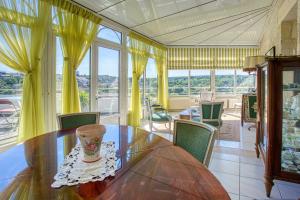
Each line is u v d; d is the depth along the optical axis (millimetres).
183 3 3623
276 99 1963
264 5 4043
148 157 1209
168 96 7699
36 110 2723
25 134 2646
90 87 3994
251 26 5320
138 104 5344
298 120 1992
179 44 7168
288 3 3051
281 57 1911
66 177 956
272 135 1993
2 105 2611
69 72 3283
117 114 4738
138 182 903
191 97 7812
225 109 7816
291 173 1943
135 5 3574
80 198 784
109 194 808
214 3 3723
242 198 1999
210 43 7121
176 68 7457
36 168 1061
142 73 5645
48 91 3031
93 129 1164
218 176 2457
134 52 5258
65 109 3258
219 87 7871
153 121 4613
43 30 2803
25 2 2613
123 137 1662
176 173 990
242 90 7859
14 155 1252
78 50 3412
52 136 1690
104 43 4293
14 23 2514
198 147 1450
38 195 807
